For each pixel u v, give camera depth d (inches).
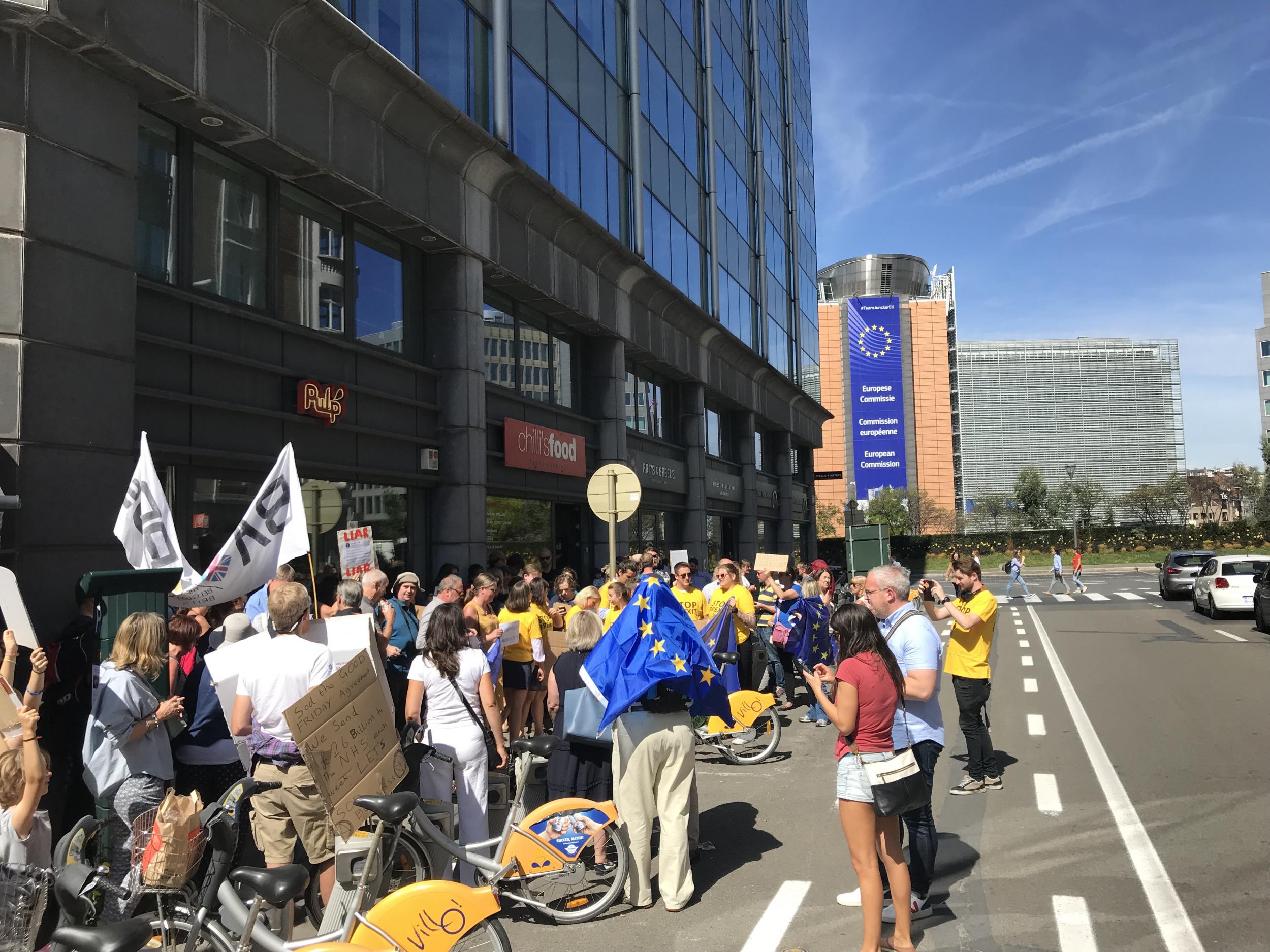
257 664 198.5
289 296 424.8
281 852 198.1
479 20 564.4
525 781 218.4
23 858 162.1
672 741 223.3
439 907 162.4
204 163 376.8
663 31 941.2
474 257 551.2
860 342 4025.6
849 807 182.7
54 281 285.1
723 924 207.5
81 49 297.7
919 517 3865.7
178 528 351.6
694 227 1021.8
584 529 755.4
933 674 212.8
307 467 426.0
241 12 358.9
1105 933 191.2
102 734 199.0
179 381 353.4
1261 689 507.8
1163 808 281.4
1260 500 3459.6
